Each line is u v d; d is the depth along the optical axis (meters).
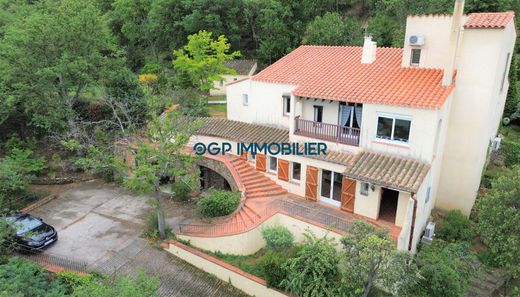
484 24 17.19
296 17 49.97
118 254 18.58
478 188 22.30
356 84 19.59
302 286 14.52
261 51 48.84
